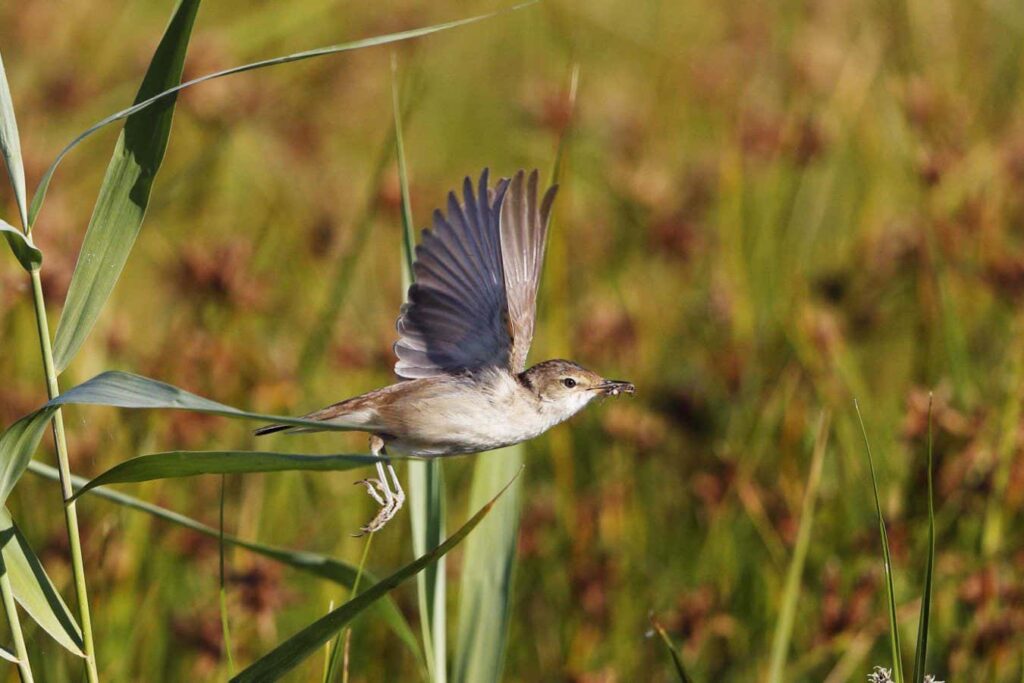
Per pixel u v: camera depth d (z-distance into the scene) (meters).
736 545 10.52
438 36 19.09
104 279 5.82
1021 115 15.81
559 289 11.18
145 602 9.29
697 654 9.75
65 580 9.26
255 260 13.05
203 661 9.30
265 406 10.85
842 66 15.38
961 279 12.13
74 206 14.25
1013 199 13.12
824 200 14.20
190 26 5.82
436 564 7.16
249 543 7.01
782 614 8.42
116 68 17.11
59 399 4.89
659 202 13.21
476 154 17.92
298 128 15.95
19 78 16.36
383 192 12.74
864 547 9.81
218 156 15.15
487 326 6.87
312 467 5.00
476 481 7.38
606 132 15.55
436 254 6.62
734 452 10.84
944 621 9.57
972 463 9.56
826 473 10.79
